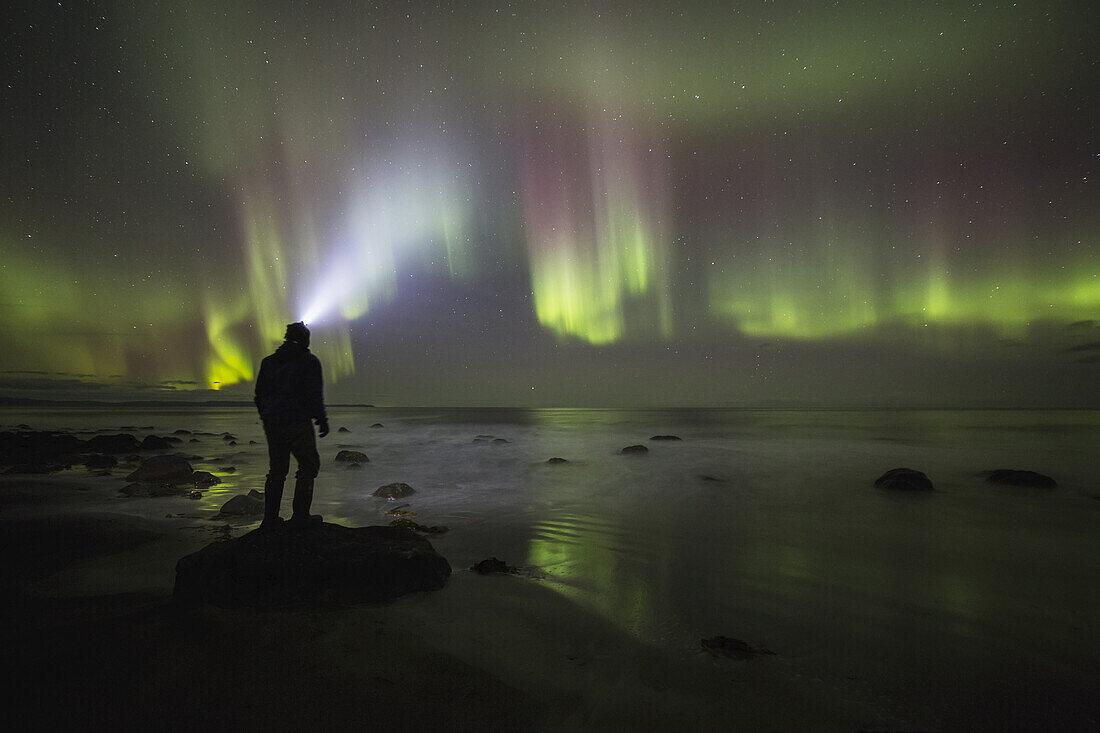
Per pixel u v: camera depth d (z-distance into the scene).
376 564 5.57
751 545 8.28
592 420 62.06
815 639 4.79
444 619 4.95
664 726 3.32
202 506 10.63
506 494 13.08
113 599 5.09
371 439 32.34
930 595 6.04
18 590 5.38
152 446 23.38
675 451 24.70
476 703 3.44
